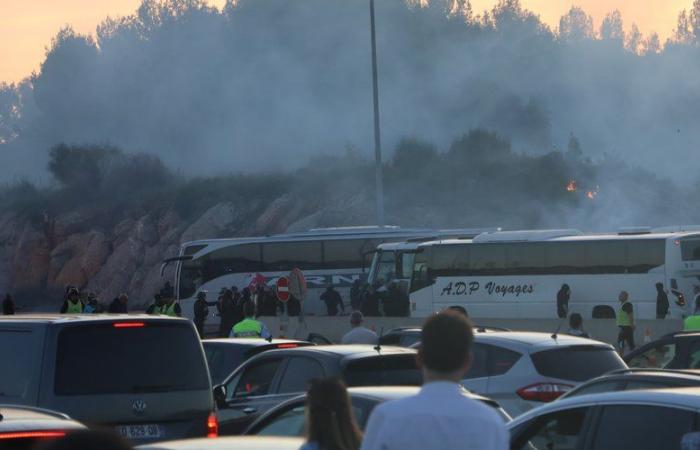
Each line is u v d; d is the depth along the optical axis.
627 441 17.98
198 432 29.33
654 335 84.94
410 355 31.31
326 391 17.08
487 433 12.42
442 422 12.34
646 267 107.06
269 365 33.81
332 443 16.81
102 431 9.52
